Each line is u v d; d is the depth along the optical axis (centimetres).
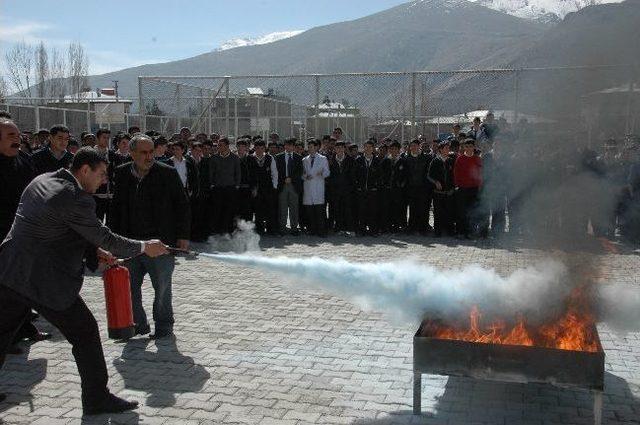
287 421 467
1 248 470
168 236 652
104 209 1177
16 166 647
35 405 500
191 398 510
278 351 622
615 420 468
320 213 1397
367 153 1398
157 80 1805
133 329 563
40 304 458
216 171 1332
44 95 4278
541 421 466
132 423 466
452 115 1580
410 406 493
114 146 1357
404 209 1433
